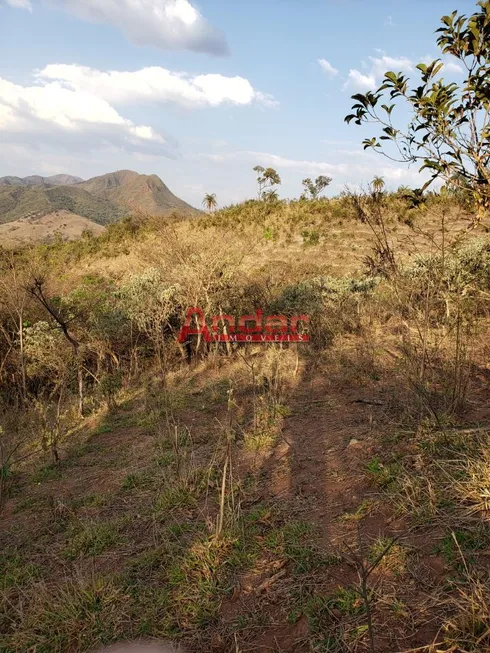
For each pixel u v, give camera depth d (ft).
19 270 38.91
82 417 28.99
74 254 87.40
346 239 69.56
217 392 26.86
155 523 12.48
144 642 7.77
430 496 9.00
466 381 13.91
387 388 19.90
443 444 11.40
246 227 80.18
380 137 8.07
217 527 10.40
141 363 38.60
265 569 8.94
